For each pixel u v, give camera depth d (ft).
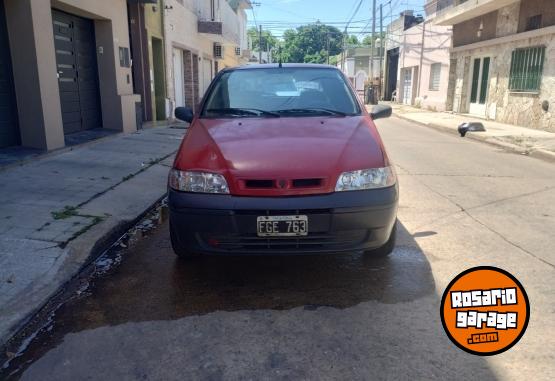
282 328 10.16
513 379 8.49
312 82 16.21
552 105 44.65
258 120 14.05
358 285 12.21
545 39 45.68
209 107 15.40
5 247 13.75
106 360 9.11
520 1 50.49
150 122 46.96
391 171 12.11
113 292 11.98
